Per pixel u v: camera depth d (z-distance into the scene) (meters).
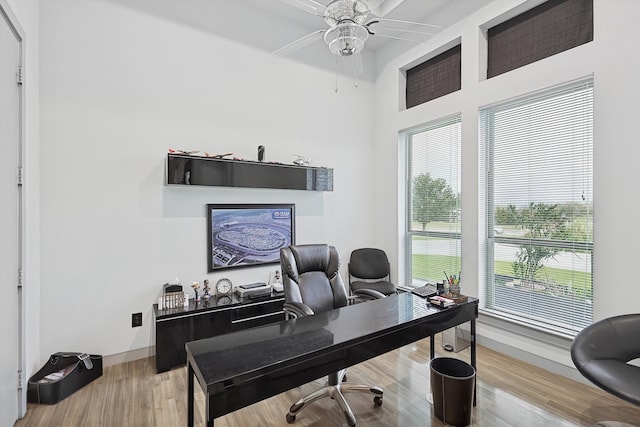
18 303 2.03
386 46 4.24
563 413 2.08
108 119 2.74
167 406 2.18
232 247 3.35
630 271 2.21
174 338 2.70
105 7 2.73
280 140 3.68
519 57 2.97
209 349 1.49
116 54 2.78
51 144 2.52
